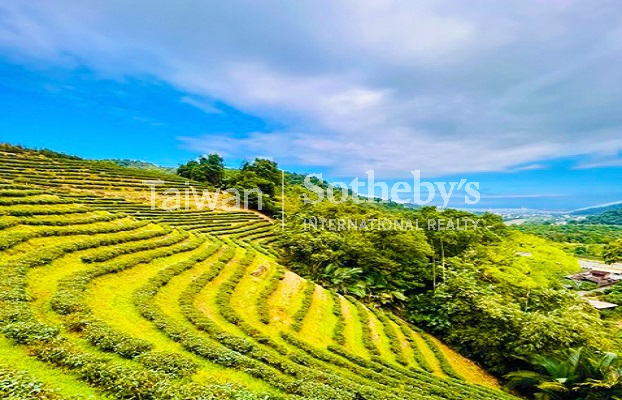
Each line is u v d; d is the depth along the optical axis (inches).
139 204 1768.0
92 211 1080.2
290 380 460.1
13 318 419.5
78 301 523.8
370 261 1300.4
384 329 944.3
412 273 1326.3
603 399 671.8
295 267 1336.1
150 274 778.2
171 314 620.4
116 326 498.9
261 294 858.8
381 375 626.8
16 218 796.0
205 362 461.7
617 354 722.2
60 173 1878.7
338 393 441.4
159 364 403.5
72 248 748.6
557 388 707.4
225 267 976.3
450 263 1347.2
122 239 915.4
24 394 281.0
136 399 323.3
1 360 346.0
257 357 522.9
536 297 1070.4
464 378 808.3
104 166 2278.5
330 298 1017.5
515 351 852.6
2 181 1110.4
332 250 1350.9
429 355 888.9
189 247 1041.5
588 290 2194.9
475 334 946.1
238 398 356.8
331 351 716.0
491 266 1259.8
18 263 609.0
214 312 695.1
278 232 1695.4
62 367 354.6
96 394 324.5
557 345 794.2
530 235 1690.5
